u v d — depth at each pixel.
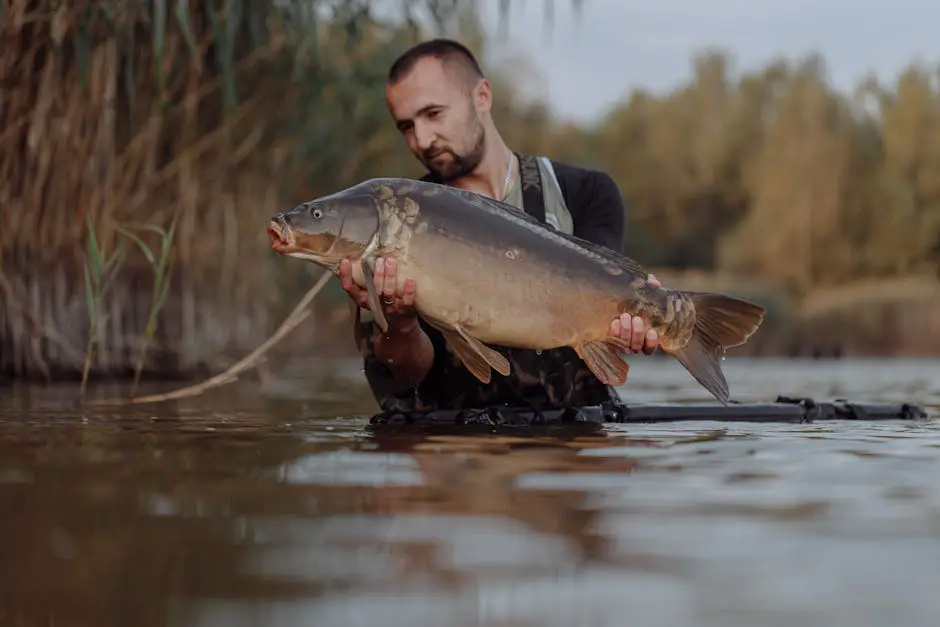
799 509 1.71
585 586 1.26
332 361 10.86
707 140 53.06
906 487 1.93
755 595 1.23
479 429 3.06
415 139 3.81
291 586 1.25
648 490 1.88
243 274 7.05
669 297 3.11
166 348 6.48
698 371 3.14
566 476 2.04
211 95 6.17
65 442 2.65
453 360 3.63
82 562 1.35
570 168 3.96
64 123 5.30
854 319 21.58
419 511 1.68
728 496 1.83
